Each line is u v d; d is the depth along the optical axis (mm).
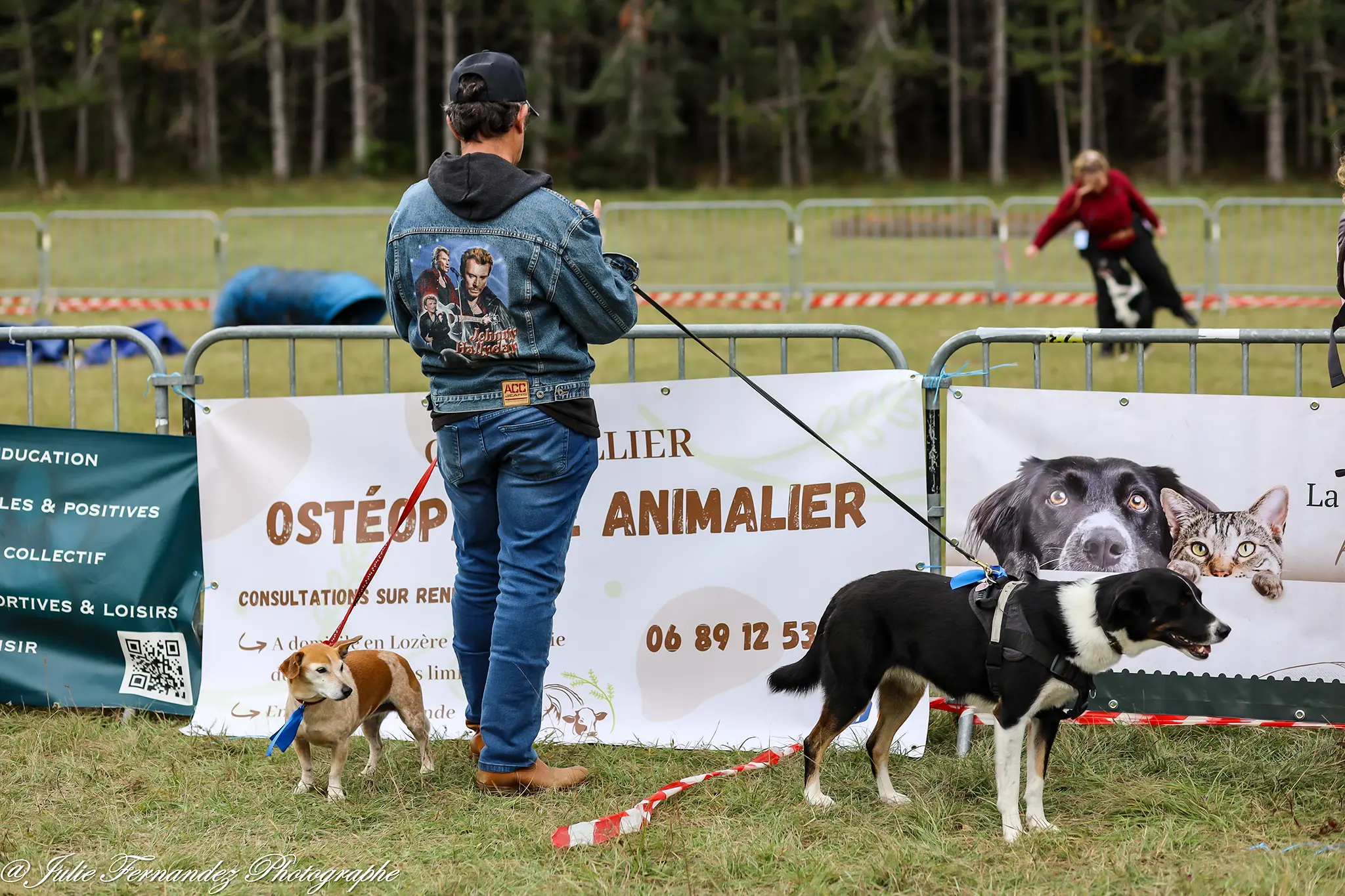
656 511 5293
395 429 5422
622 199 50438
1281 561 4914
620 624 5316
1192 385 4984
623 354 13648
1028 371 11898
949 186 55625
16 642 5684
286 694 5434
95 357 14438
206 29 54594
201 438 5523
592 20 57500
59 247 24484
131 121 62500
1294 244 20172
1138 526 4996
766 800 4551
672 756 5078
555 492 4480
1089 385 5039
